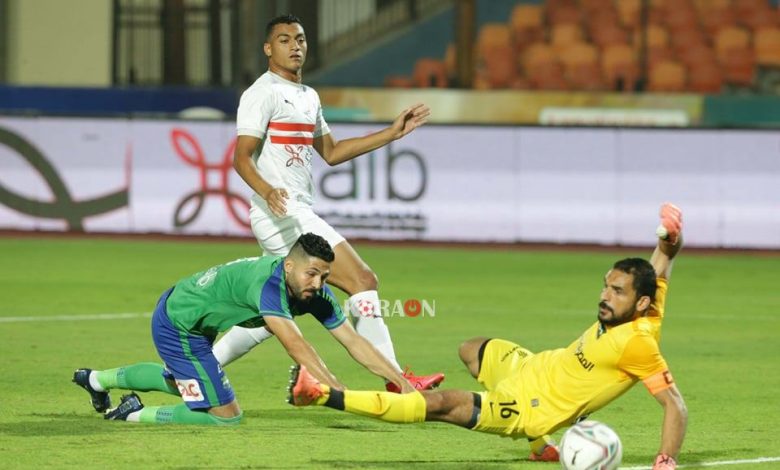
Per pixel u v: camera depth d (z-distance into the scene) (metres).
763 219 57.78
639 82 69.38
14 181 59.09
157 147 58.69
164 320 22.08
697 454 21.08
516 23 76.94
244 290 20.91
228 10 67.25
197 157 58.47
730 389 27.56
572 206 58.25
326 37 73.19
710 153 57.84
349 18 73.50
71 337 33.28
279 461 20.02
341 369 29.89
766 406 25.64
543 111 65.19
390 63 73.88
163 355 22.34
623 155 58.03
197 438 21.62
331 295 21.36
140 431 22.16
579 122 65.19
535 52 74.50
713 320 38.84
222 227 58.41
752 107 65.38
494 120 65.19
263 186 24.14
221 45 67.50
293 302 20.92
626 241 58.03
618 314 19.06
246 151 24.83
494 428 19.48
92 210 58.94
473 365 22.23
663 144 57.88
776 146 57.62
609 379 19.19
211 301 21.61
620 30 75.88
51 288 42.91
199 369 22.28
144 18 68.06
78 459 19.86
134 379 23.05
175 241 57.62
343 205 58.47
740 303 42.66
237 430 22.44
